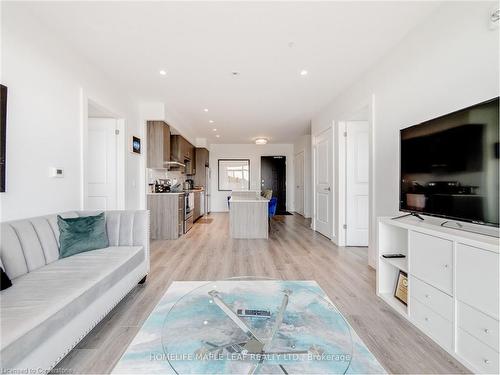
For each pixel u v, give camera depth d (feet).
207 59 9.39
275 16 6.95
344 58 9.29
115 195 12.27
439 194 5.68
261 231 15.20
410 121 7.70
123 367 4.51
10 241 5.39
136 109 14.08
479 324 4.29
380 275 7.32
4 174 5.96
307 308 5.41
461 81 5.96
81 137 9.03
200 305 5.59
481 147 4.64
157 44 8.39
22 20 6.57
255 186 29.76
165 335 4.52
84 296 4.95
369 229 10.05
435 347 5.12
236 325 4.81
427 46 6.99
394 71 8.46
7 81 6.18
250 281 7.62
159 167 15.02
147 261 8.50
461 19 5.93
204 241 14.39
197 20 7.13
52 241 6.57
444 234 4.99
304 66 9.94
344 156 13.24
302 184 25.95
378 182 9.44
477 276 4.31
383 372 4.43
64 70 8.20
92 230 7.55
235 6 6.56
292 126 20.65
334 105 13.80
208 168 28.27
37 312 4.02
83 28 7.54
